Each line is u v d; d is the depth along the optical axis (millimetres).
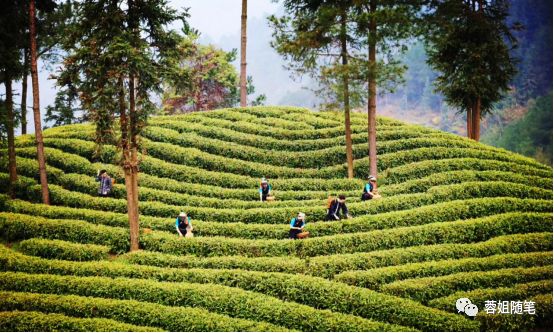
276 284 16078
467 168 24672
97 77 18703
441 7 24438
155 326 14500
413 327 14422
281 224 20328
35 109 22406
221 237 19109
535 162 26547
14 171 23047
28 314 14500
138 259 17953
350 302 15203
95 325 14047
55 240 19062
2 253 17891
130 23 19500
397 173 24391
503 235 19266
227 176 24859
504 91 32719
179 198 22438
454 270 16906
